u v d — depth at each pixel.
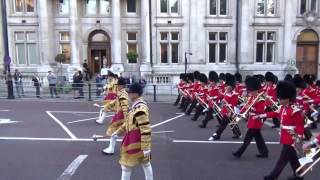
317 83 15.22
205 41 32.28
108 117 17.17
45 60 31.48
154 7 31.89
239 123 16.22
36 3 32.12
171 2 32.09
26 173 8.90
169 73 30.94
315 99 14.10
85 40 32.47
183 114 18.42
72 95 25.39
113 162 9.76
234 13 32.28
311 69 33.03
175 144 11.91
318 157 7.79
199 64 32.19
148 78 30.62
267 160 10.08
